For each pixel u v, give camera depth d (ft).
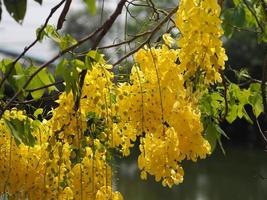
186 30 9.41
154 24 11.13
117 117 10.37
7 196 10.61
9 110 10.52
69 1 9.16
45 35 9.78
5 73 10.00
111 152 10.84
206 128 12.44
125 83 10.16
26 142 10.53
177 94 9.77
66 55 9.81
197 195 44.37
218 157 65.62
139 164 9.78
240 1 13.33
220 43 9.39
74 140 10.09
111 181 10.59
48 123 10.59
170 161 9.61
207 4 9.36
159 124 9.87
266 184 48.62
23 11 7.91
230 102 13.06
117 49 10.50
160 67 9.87
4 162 10.58
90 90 10.05
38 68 9.60
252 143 77.71
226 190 46.55
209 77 9.46
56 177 10.46
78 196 10.43
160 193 43.96
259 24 12.87
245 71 13.35
